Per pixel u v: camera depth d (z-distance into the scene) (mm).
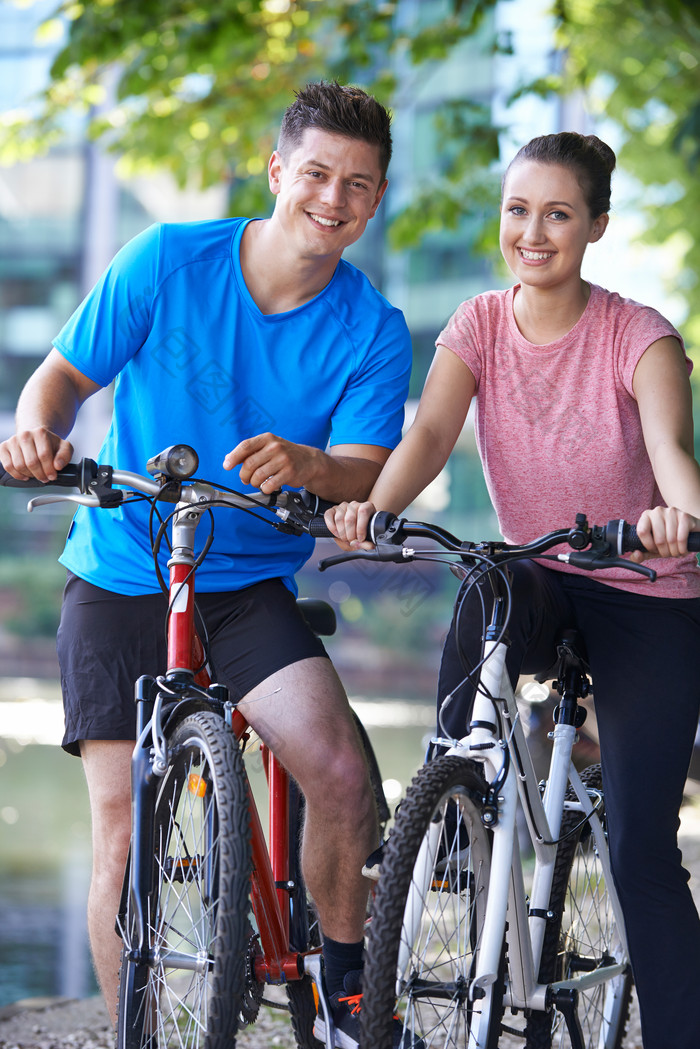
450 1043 3162
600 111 13852
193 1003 3105
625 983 4035
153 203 40031
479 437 3871
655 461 3443
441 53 10453
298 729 3387
